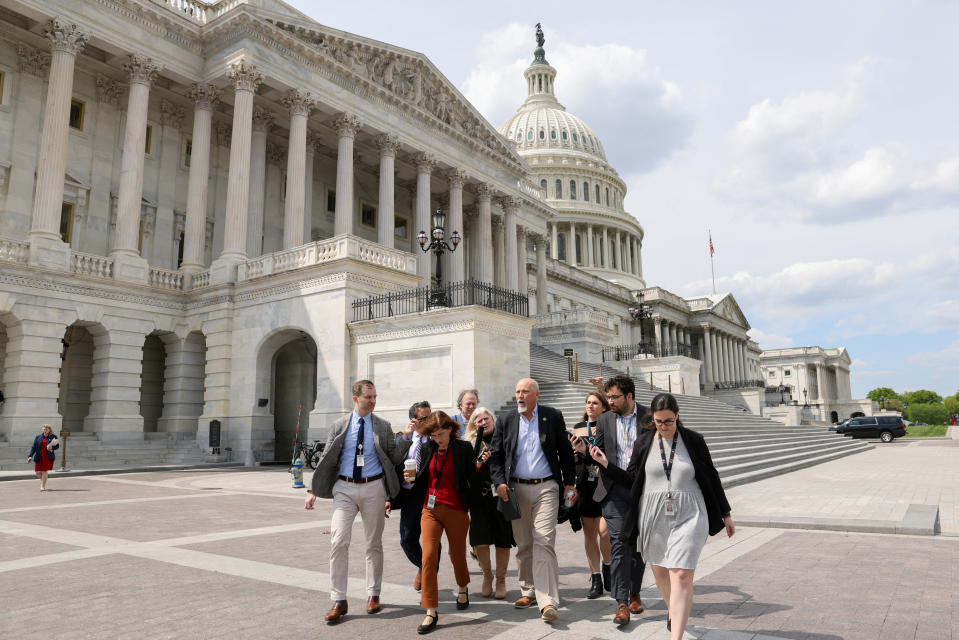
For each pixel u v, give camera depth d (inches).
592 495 283.7
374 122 1493.6
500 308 937.5
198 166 1249.4
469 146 1790.1
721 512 226.8
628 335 3213.6
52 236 1031.6
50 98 1071.0
